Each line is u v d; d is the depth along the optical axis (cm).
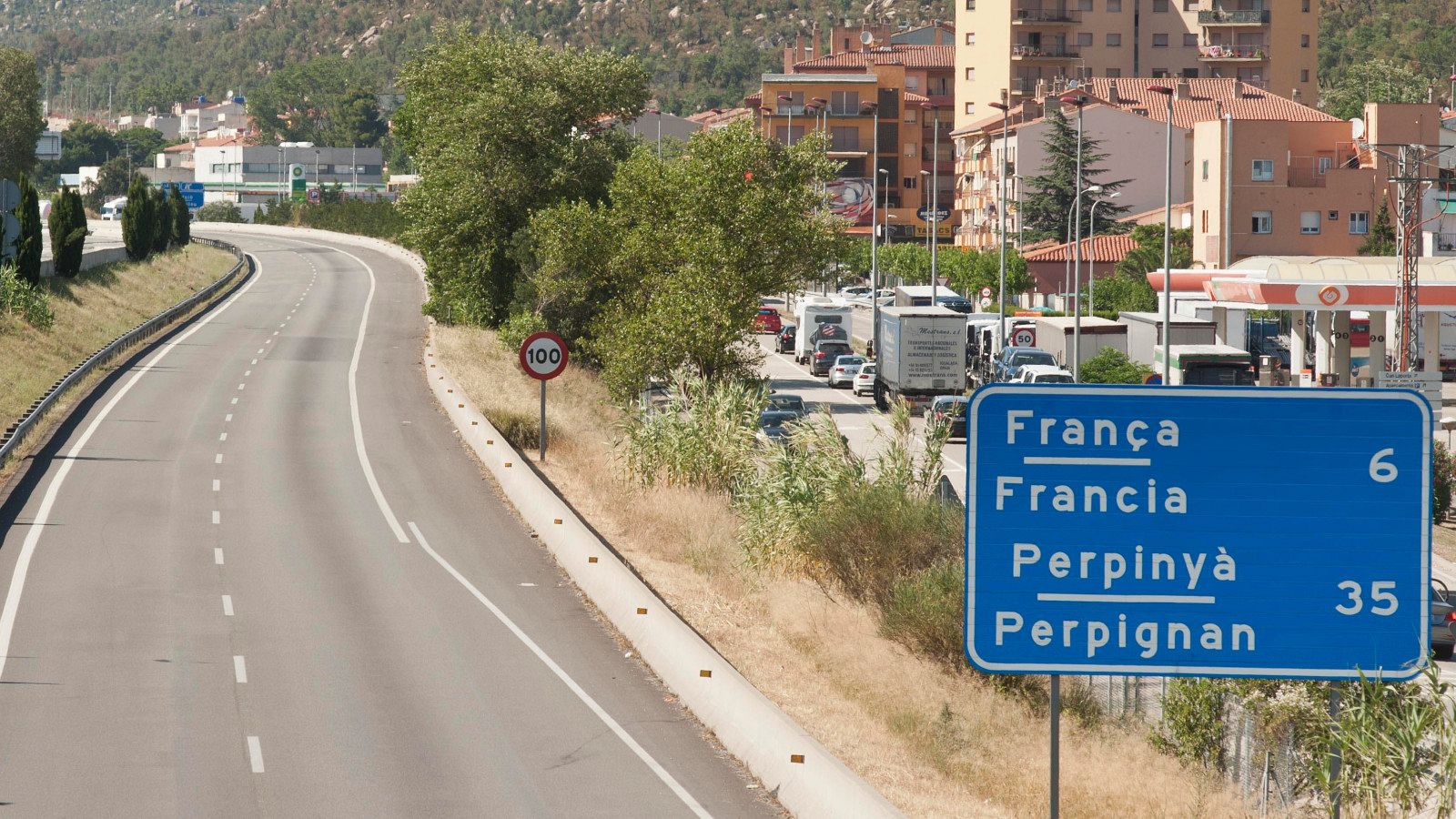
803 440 5022
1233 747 3078
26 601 4031
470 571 4572
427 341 11044
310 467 6303
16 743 2800
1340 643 1892
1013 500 1903
